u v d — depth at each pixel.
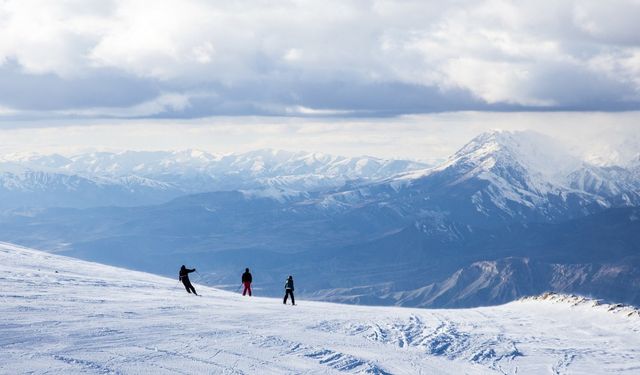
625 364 35.84
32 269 60.19
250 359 30.58
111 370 26.84
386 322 44.31
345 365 31.19
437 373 31.77
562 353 37.97
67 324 34.62
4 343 29.81
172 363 28.69
